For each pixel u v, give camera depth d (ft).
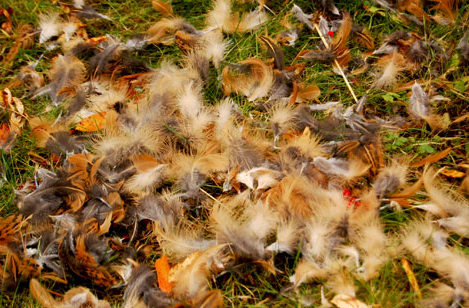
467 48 8.16
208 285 5.80
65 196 6.48
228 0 9.32
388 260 5.85
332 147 6.84
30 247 6.27
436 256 5.83
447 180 6.98
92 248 5.98
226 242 5.88
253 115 7.90
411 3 9.03
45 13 10.12
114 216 6.42
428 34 8.82
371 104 8.06
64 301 5.63
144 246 6.45
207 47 8.54
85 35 9.65
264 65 7.87
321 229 5.90
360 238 5.92
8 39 9.76
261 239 6.02
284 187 6.25
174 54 9.12
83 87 8.22
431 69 8.25
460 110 7.77
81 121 7.76
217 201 6.49
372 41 8.65
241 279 6.15
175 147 7.14
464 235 6.07
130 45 9.07
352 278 5.73
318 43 9.03
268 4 9.90
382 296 5.65
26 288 6.10
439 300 5.52
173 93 7.59
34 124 7.56
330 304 5.57
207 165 6.66
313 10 9.63
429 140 7.44
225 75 8.07
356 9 9.57
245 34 9.34
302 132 7.18
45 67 9.16
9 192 7.16
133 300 5.61
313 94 7.77
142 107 7.50
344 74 8.32
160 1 9.66
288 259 6.26
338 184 6.36
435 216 6.42
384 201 6.40
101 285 6.04
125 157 6.86
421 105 7.47
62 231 6.26
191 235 6.36
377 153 6.59
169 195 6.66
